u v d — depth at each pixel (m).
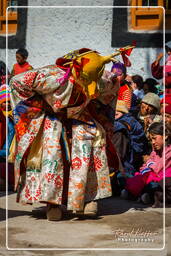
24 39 10.23
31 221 5.37
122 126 6.69
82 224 5.25
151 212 5.77
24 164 5.48
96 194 5.51
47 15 10.05
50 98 5.32
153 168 6.16
